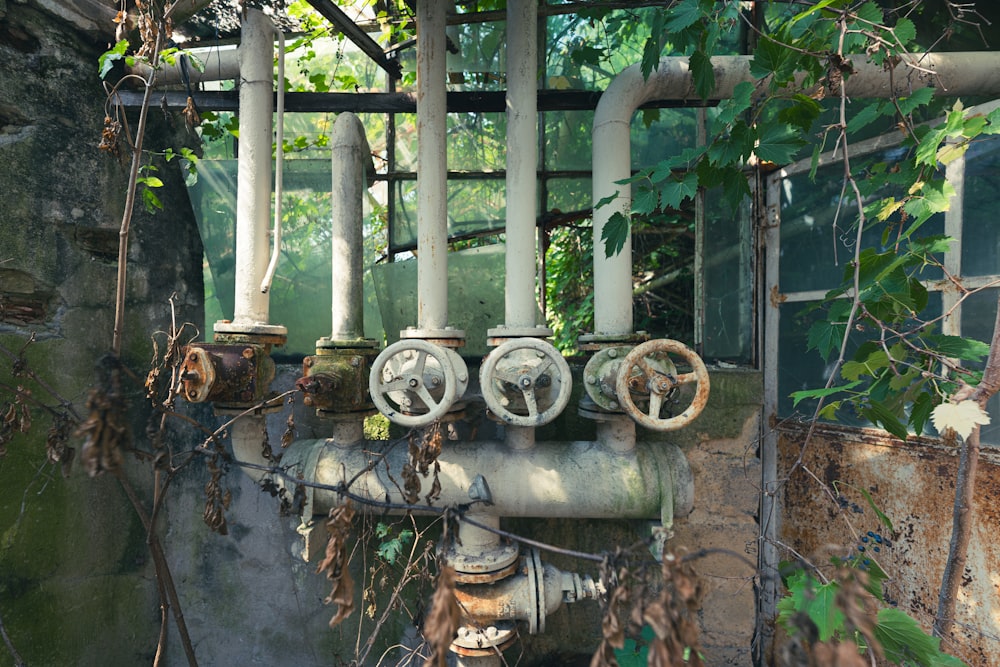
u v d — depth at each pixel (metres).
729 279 2.30
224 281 2.26
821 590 1.08
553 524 2.15
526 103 1.79
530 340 1.56
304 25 2.47
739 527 2.13
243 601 2.18
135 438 2.06
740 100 1.30
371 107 2.06
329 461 1.79
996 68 1.70
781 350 2.14
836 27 1.28
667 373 1.57
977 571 1.63
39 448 1.77
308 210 2.27
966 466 1.21
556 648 2.18
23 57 1.76
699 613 2.13
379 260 2.70
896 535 1.80
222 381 1.61
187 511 2.18
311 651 2.17
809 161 2.03
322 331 2.28
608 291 1.79
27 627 1.73
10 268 1.71
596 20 2.26
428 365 1.62
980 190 1.66
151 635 2.13
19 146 1.74
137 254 2.08
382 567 2.14
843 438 1.94
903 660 1.17
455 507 0.91
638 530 1.98
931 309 1.78
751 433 2.12
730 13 1.30
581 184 2.47
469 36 2.30
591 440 2.08
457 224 2.52
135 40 1.99
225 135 2.44
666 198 1.38
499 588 1.79
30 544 1.74
